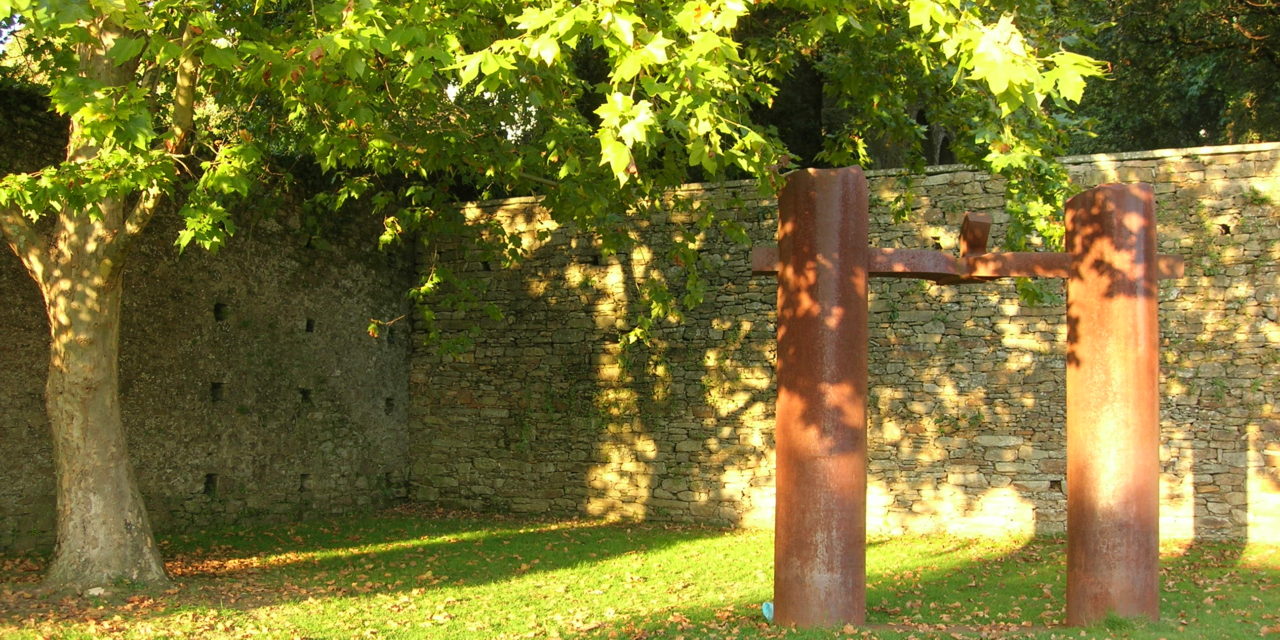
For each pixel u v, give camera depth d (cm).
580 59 1391
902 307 1269
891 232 1263
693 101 575
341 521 1297
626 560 1036
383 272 1446
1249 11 1642
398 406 1471
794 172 641
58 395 773
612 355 1386
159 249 1109
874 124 926
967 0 606
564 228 1423
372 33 563
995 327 1234
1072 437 657
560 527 1292
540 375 1424
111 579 765
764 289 1316
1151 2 1648
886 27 810
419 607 774
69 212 766
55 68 805
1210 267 1156
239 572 905
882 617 704
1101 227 645
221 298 1184
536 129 964
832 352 618
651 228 1371
